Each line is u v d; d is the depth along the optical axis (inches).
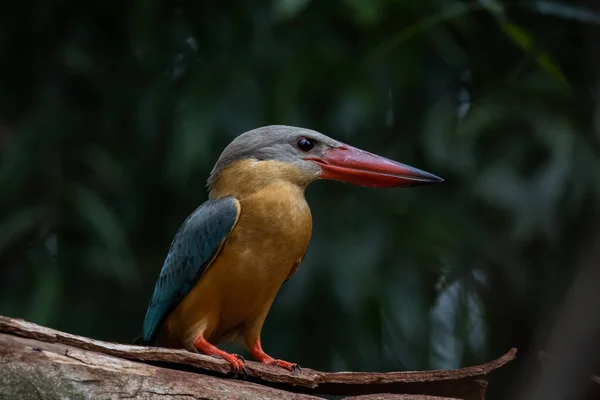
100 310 469.7
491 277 506.0
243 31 463.5
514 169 433.7
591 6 473.1
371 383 259.1
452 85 487.8
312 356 447.8
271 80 450.0
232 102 445.1
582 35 482.3
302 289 430.6
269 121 442.6
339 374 259.1
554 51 488.1
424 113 478.0
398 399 249.3
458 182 460.8
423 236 443.8
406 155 463.2
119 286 475.5
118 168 454.9
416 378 256.1
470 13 471.2
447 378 255.0
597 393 407.8
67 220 445.4
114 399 222.2
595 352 413.4
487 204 446.9
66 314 458.0
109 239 430.6
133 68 482.3
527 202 422.6
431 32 455.8
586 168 433.4
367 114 452.1
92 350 225.6
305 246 326.6
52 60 475.5
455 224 448.1
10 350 214.2
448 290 485.7
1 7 475.8
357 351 444.5
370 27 440.8
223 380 237.3
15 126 490.3
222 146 465.7
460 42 493.7
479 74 489.7
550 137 434.0
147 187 483.2
